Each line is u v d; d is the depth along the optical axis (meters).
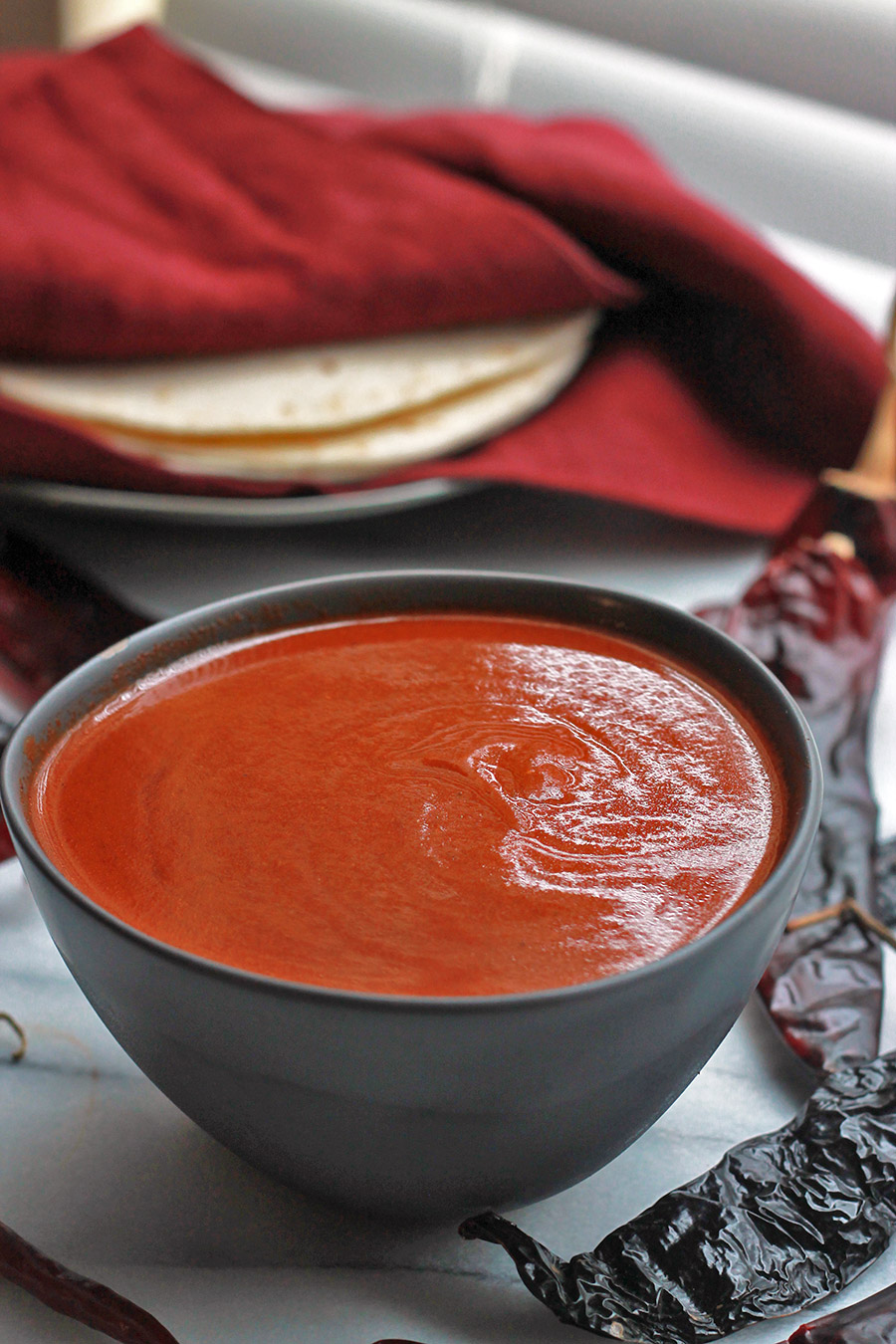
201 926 0.46
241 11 1.43
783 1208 0.48
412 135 0.85
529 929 0.46
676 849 0.48
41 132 0.84
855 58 1.15
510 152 0.82
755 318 0.79
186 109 0.86
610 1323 0.46
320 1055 0.43
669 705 0.52
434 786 0.49
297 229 0.77
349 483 0.71
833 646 0.65
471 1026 0.42
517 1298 0.47
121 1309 0.46
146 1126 0.51
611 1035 0.43
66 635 0.65
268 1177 0.49
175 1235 0.49
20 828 0.45
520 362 0.76
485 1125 0.44
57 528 0.76
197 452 0.70
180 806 0.49
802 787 0.48
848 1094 0.50
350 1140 0.45
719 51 1.21
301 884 0.47
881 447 0.67
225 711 0.51
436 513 0.79
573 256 0.75
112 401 0.70
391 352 0.75
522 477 0.72
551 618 0.55
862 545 0.67
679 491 0.75
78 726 0.51
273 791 0.49
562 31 1.29
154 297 0.70
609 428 0.77
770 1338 0.47
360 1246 0.49
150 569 0.73
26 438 0.66
